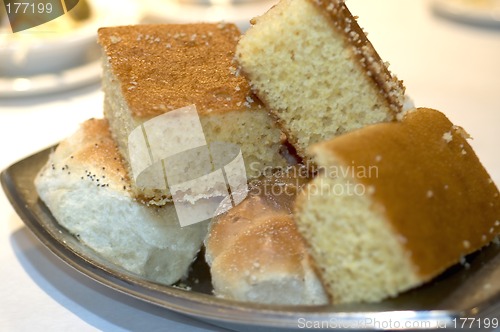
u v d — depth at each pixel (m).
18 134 0.47
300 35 0.31
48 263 0.35
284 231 0.30
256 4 0.59
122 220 0.32
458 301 0.26
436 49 0.62
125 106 0.33
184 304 0.28
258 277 0.29
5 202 0.39
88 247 0.33
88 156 0.34
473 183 0.29
